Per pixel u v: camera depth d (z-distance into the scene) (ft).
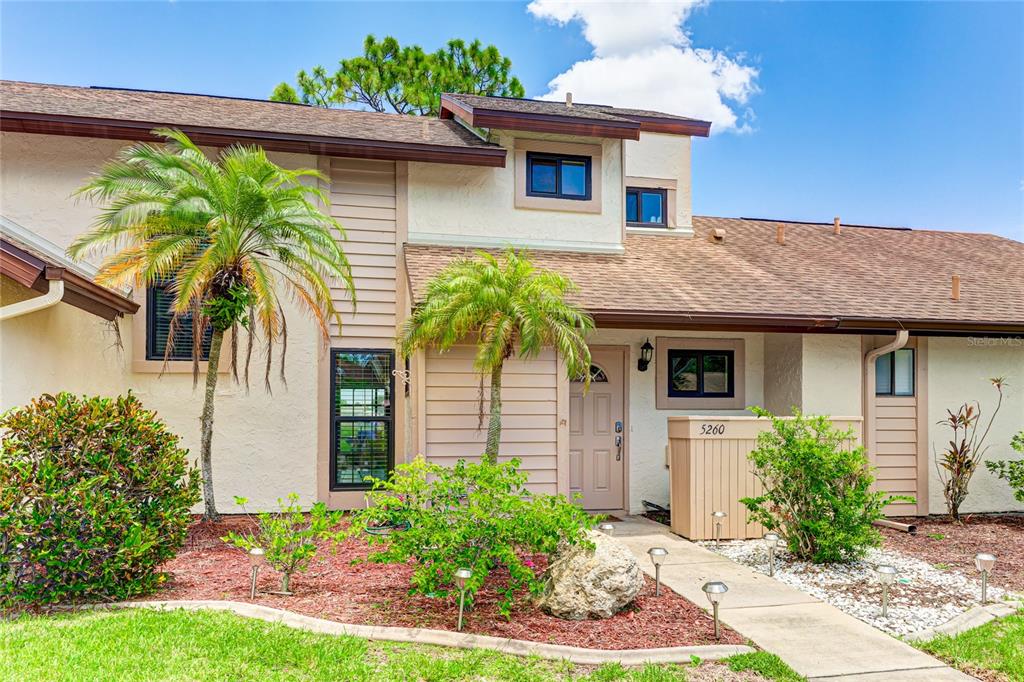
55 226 29.71
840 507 23.48
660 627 17.25
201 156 26.04
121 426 18.48
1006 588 21.93
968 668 15.69
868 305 33.63
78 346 26.02
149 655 13.73
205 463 26.86
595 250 37.01
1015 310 35.27
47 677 12.59
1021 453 35.27
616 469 34.63
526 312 25.53
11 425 17.21
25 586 16.57
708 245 42.96
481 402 27.94
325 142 31.60
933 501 34.35
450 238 34.32
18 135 29.66
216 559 22.00
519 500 17.97
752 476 28.45
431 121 41.22
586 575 17.61
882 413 34.09
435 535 16.89
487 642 15.37
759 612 18.95
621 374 34.99
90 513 16.72
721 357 36.35
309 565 21.57
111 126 29.60
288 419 30.96
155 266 24.21
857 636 17.38
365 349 32.50
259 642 14.62
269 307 25.88
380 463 32.24
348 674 13.42
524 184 35.99
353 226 33.01
